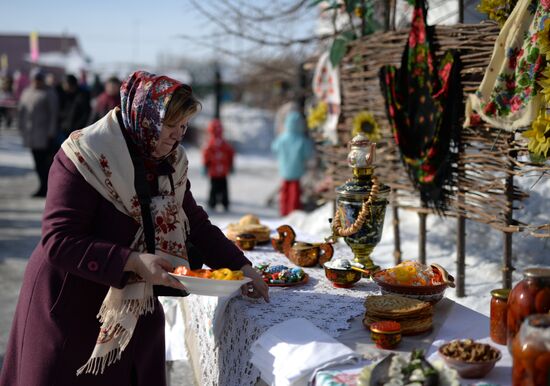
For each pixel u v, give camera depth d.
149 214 2.20
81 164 2.10
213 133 9.87
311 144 8.50
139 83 2.14
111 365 2.22
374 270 2.67
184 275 2.06
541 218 4.17
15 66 41.00
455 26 3.73
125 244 2.18
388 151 4.45
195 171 14.53
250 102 12.93
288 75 7.66
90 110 10.13
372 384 1.61
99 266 2.04
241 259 2.45
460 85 3.73
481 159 3.72
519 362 1.52
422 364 1.60
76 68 27.06
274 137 19.31
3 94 24.62
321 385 1.71
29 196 10.61
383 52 4.44
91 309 2.19
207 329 2.70
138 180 2.18
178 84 2.12
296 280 2.58
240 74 9.12
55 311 2.15
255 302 2.36
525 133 3.00
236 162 16.84
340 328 2.08
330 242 2.87
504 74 3.22
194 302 2.96
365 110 4.69
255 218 3.49
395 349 1.92
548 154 3.01
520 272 4.05
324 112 5.33
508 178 3.54
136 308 2.17
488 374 1.71
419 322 2.03
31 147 10.12
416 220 5.20
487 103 3.34
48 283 2.18
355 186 2.61
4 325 4.63
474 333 2.02
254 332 2.15
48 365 2.15
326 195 5.29
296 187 8.60
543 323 1.51
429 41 3.84
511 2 3.23
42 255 2.23
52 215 2.09
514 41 3.16
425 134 3.96
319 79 5.39
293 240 3.05
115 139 2.13
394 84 4.12
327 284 2.59
